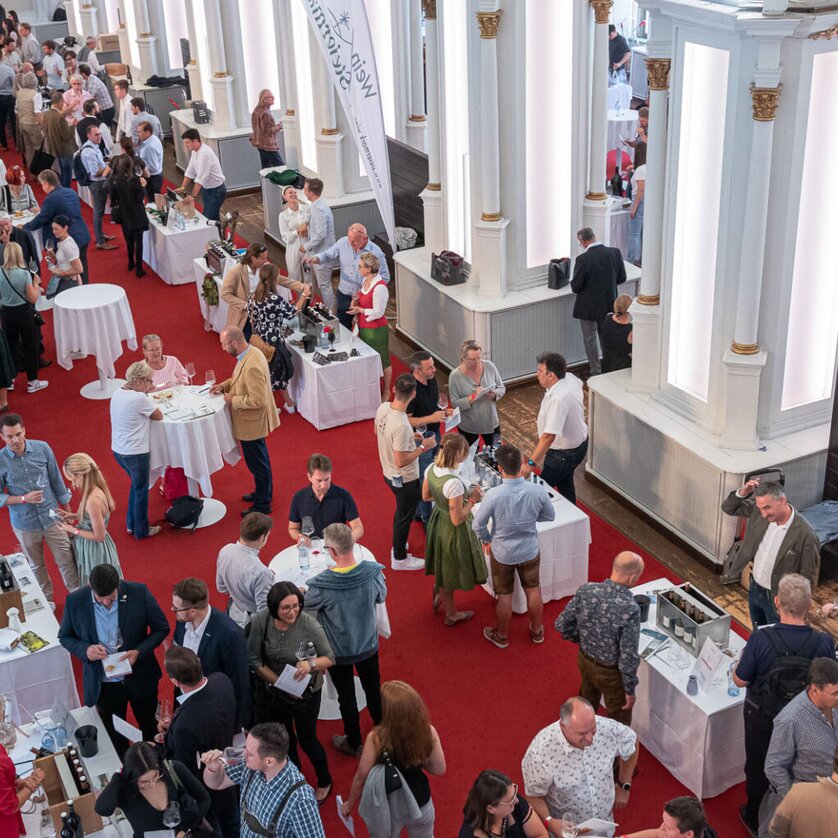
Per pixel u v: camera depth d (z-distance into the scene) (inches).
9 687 233.5
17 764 203.2
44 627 241.3
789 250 266.5
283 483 342.6
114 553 259.3
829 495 289.9
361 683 241.6
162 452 313.0
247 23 572.1
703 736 215.5
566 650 267.0
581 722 182.9
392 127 479.2
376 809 183.9
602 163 379.6
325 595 218.2
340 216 485.4
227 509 332.5
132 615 218.1
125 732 227.1
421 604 285.7
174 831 179.3
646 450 306.0
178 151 635.5
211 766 187.0
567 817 191.9
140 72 707.4
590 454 332.2
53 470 273.6
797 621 198.5
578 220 384.8
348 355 369.4
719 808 221.0
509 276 384.2
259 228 550.0
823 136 259.4
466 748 238.2
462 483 256.4
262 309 362.0
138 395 301.7
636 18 647.1
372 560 239.1
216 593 293.6
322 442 366.0
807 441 286.5
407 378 272.8
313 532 255.3
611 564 296.8
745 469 275.1
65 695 239.9
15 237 429.4
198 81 622.8
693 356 294.7
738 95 254.7
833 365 288.2
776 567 232.4
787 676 195.0
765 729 200.2
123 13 723.4
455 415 294.8
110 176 488.4
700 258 283.3
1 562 247.0
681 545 300.5
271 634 210.1
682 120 275.0
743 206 263.4
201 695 193.6
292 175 503.5
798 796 168.4
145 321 459.5
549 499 254.7
